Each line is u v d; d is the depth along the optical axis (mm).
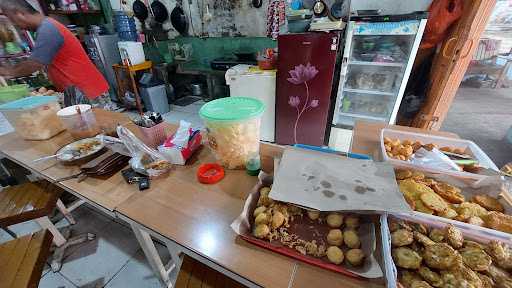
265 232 616
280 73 2301
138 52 3416
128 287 1298
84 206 1857
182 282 805
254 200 725
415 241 594
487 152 2357
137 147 978
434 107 2178
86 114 1216
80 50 1959
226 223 686
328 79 2213
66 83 1946
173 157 953
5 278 855
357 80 2428
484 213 664
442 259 528
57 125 1312
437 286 507
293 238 621
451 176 795
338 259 552
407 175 812
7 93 1532
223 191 812
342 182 711
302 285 520
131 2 3557
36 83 2787
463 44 1903
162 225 690
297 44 2121
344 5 2480
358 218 643
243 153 884
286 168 781
